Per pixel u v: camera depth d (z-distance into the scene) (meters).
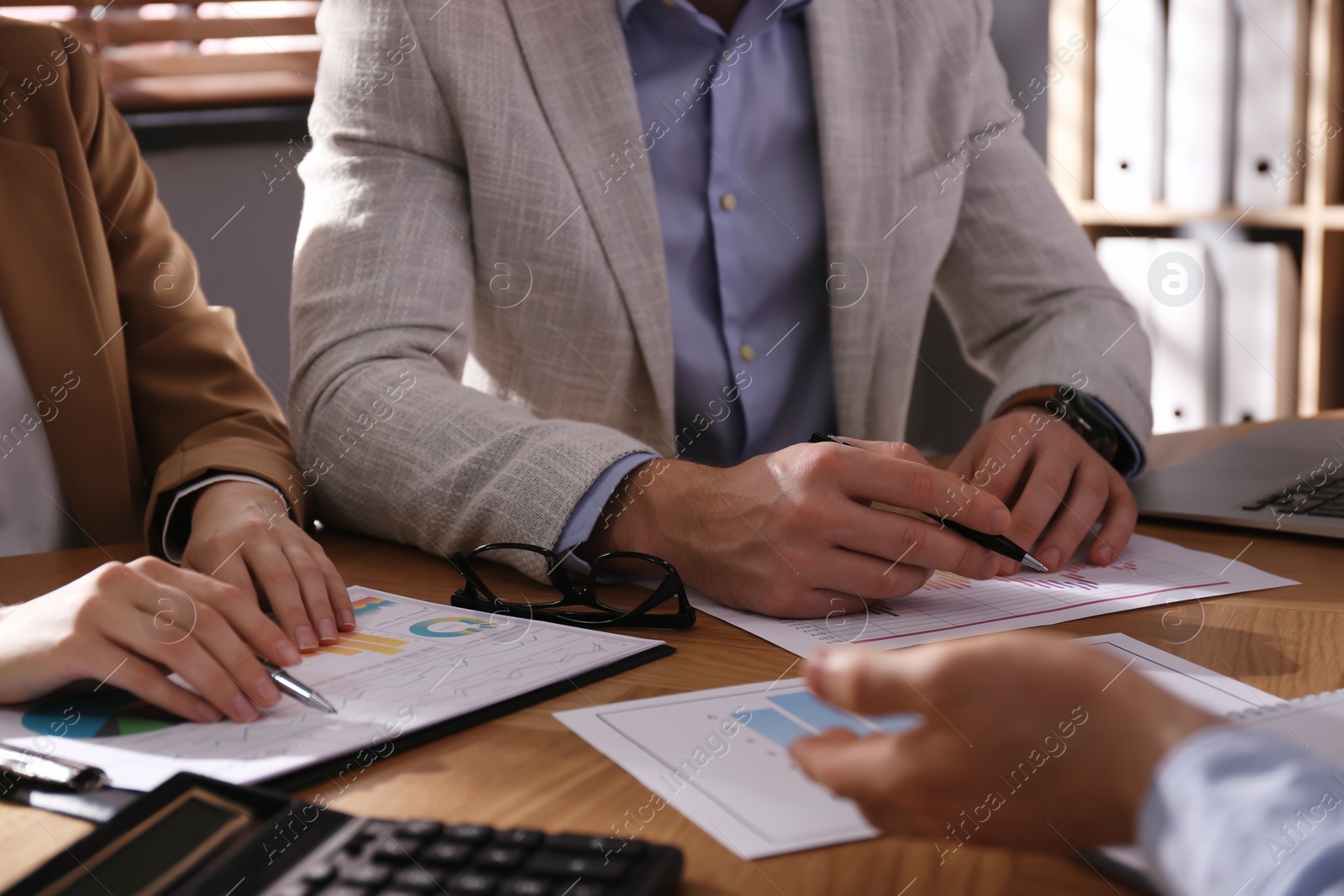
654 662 0.49
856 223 1.03
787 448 0.61
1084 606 0.57
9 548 0.93
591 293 0.96
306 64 1.96
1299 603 0.57
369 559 0.71
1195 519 0.75
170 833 0.31
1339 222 1.50
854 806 0.31
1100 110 1.74
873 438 1.11
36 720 0.43
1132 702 0.27
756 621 0.56
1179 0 1.60
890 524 0.56
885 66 1.05
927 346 2.02
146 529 0.74
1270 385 1.60
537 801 0.35
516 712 0.43
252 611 0.49
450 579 0.66
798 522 0.56
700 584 0.61
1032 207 1.11
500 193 0.91
